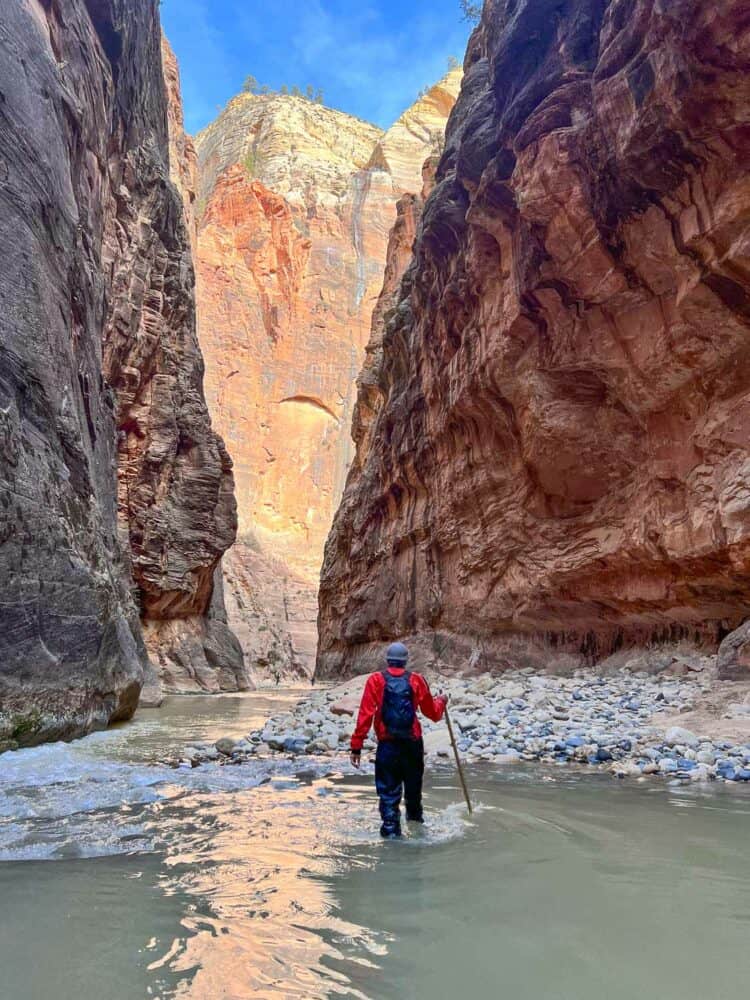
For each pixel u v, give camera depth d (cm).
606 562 1319
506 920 292
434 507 2059
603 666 1364
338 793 575
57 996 227
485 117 1518
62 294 1075
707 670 1077
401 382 2512
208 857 388
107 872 358
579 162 1093
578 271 1172
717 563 1059
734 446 1023
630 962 253
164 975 242
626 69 951
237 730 1105
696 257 980
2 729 757
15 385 856
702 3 780
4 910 303
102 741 932
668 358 1104
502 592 1648
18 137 966
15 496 804
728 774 625
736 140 866
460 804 527
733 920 292
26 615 818
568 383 1333
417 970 247
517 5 1412
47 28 1259
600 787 593
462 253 1694
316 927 285
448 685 1410
